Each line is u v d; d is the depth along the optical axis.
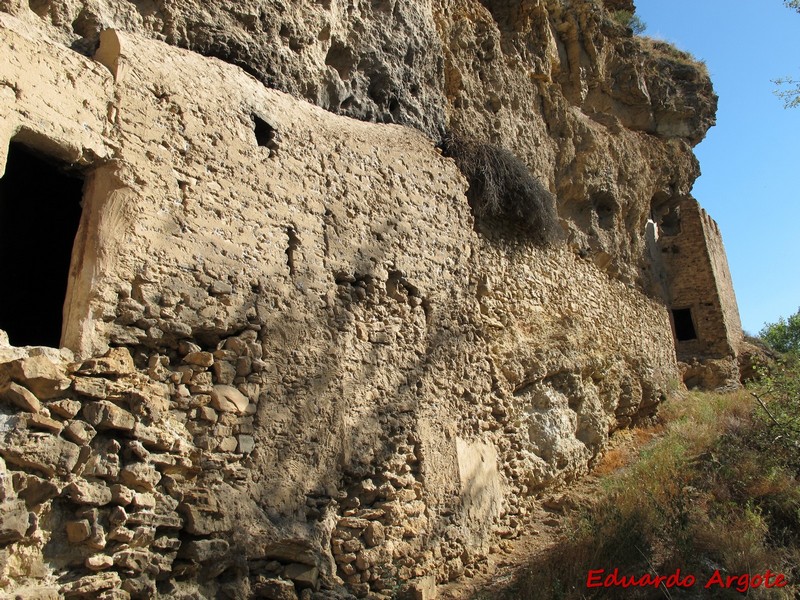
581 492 8.78
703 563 6.70
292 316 5.69
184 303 4.93
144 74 5.04
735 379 16.03
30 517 3.85
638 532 6.94
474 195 8.77
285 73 6.60
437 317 7.42
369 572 5.66
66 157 4.56
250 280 5.43
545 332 9.69
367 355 6.34
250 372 5.28
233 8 6.21
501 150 9.34
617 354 11.78
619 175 13.95
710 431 10.34
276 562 5.04
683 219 17.33
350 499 5.80
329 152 6.51
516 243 9.55
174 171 5.07
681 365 15.88
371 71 7.77
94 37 5.20
